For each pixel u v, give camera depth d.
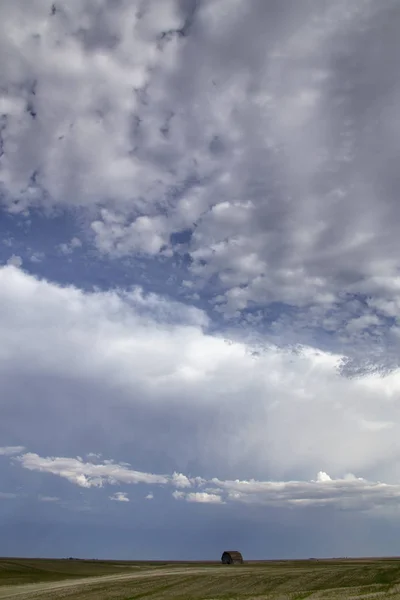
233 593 68.88
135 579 85.06
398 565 76.44
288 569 89.38
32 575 112.38
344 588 63.50
